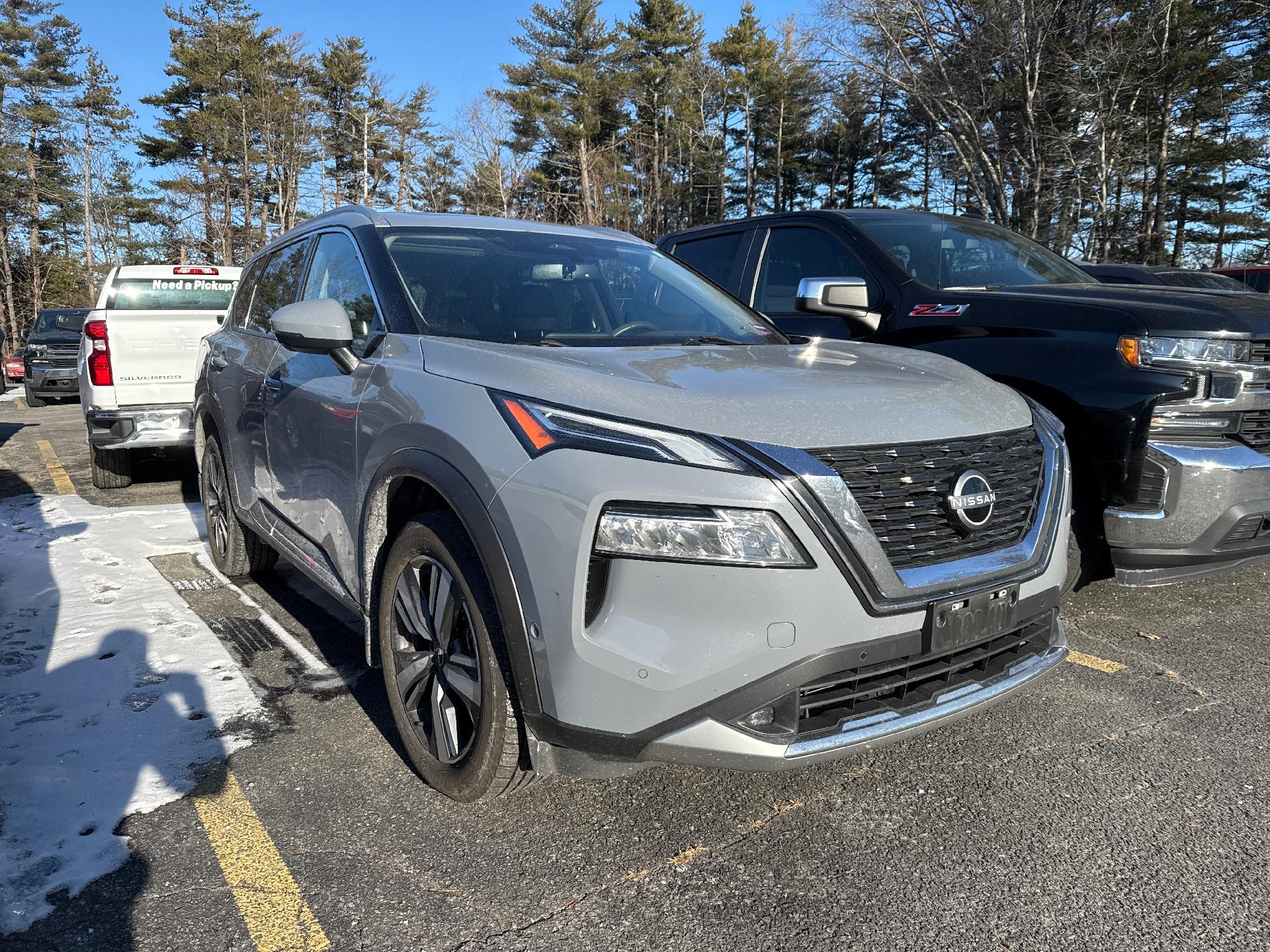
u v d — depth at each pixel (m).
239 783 2.63
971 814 2.50
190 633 3.87
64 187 61.81
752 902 2.12
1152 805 2.54
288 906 2.08
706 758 2.02
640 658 1.99
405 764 2.75
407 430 2.50
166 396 6.90
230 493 4.39
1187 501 3.47
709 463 2.00
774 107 53.25
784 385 2.36
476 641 2.30
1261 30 29.31
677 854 2.30
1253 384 3.51
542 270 3.36
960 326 4.20
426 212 3.67
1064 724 3.05
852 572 2.03
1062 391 3.72
